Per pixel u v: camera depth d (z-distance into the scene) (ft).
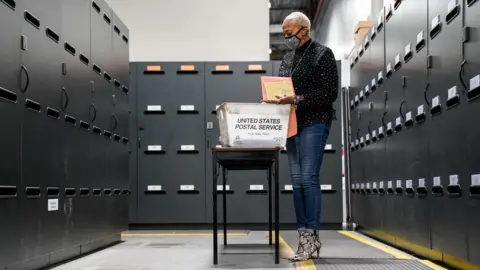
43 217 9.87
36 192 9.55
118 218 15.29
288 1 36.14
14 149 8.64
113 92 14.97
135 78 20.44
